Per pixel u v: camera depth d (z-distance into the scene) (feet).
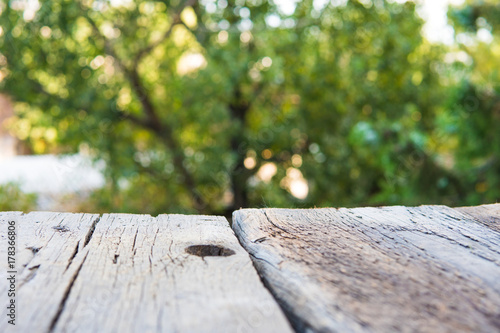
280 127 25.88
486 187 17.38
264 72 23.90
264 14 24.53
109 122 23.98
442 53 27.43
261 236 4.00
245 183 25.26
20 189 22.00
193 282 2.96
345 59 25.77
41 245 3.76
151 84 26.78
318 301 2.67
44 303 2.64
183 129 27.04
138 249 3.66
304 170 25.96
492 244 3.84
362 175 26.07
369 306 2.64
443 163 17.47
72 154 24.03
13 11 22.50
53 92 24.99
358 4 25.50
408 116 26.91
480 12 17.28
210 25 24.70
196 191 25.03
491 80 16.84
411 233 4.15
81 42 24.22
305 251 3.61
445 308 2.65
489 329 2.44
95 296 2.74
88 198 23.73
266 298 2.72
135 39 24.71
